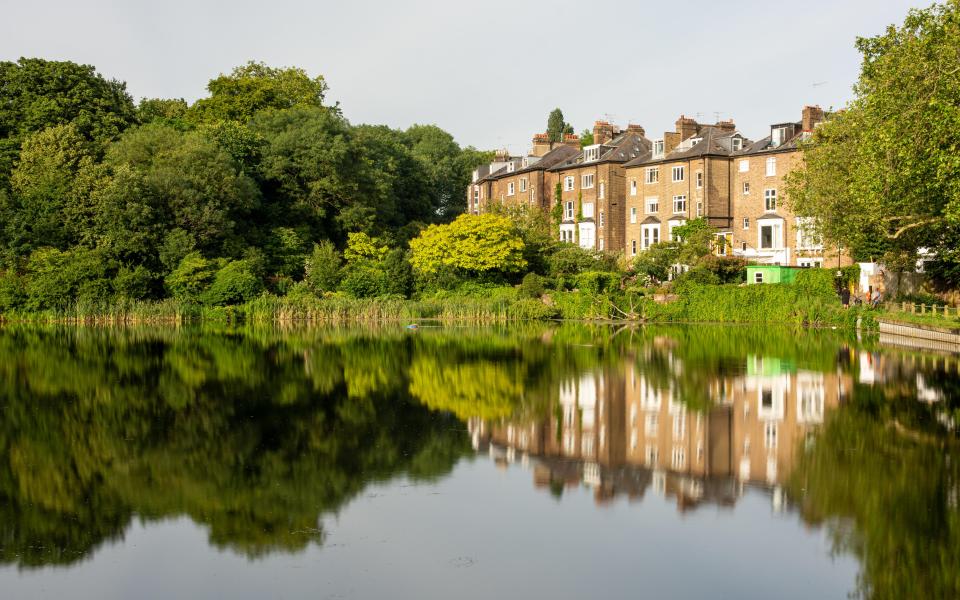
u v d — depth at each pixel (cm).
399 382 3045
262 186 8031
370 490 1692
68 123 7069
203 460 1906
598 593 1220
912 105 3369
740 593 1220
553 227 9325
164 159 6825
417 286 7256
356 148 8312
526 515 1546
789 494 1661
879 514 1536
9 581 1252
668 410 2498
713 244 7125
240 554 1356
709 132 8156
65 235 6512
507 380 3094
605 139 9156
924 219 3850
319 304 6575
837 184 4509
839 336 4900
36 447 2023
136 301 6281
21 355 3881
